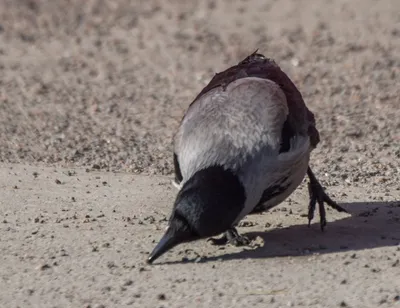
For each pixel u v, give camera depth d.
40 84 20.31
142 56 22.64
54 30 24.89
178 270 10.54
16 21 25.58
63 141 16.33
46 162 15.14
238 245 11.33
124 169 14.83
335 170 14.64
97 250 11.19
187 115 11.31
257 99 11.03
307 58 21.92
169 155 15.55
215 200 10.09
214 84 11.81
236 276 10.34
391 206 12.85
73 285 10.22
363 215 12.48
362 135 16.50
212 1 27.45
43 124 17.34
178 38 24.00
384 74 20.45
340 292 9.89
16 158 15.30
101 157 15.45
